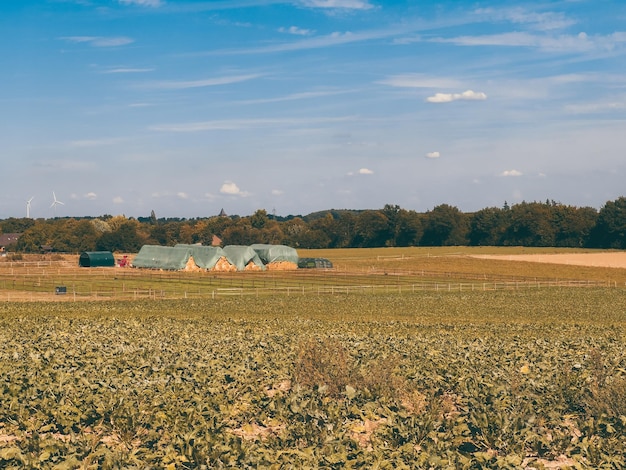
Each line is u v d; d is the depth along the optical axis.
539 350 30.19
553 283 88.75
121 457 13.05
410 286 80.75
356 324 45.03
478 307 62.31
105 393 18.39
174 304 59.94
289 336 34.50
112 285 76.12
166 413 16.42
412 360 25.83
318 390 19.12
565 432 16.62
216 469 12.70
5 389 18.42
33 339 31.23
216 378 21.06
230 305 60.25
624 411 17.31
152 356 25.47
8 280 79.75
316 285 81.31
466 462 13.62
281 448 14.48
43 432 15.86
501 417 16.22
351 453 14.16
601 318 55.25
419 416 16.94
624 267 117.81
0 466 12.81
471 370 23.55
